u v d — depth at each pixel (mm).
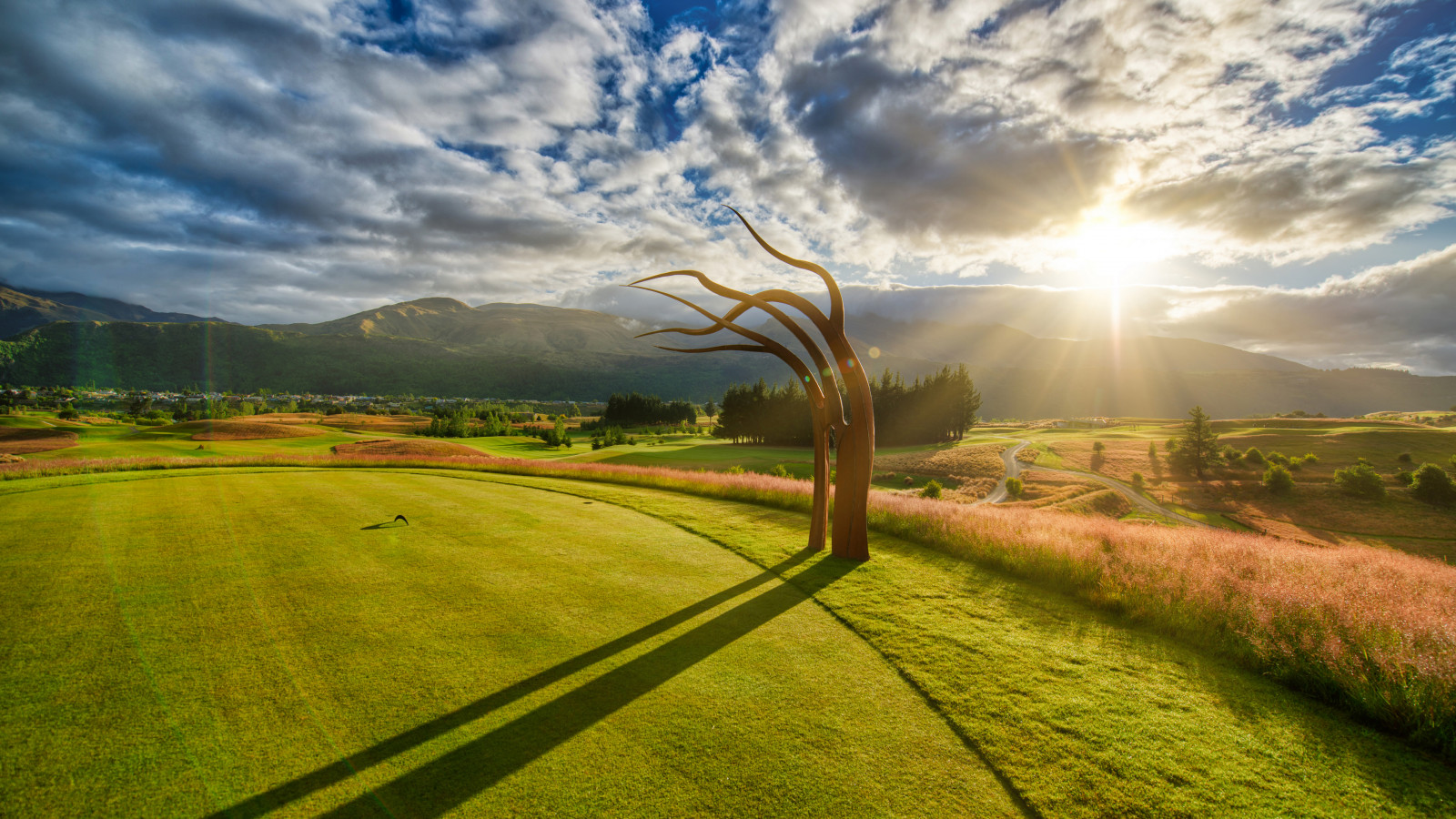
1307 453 60688
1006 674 5621
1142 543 10445
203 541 9109
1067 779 4066
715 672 5477
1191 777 4137
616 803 3656
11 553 8109
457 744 4188
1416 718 4801
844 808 3695
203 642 5621
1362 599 7098
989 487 48188
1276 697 5383
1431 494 42281
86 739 4023
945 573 9062
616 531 11047
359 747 4102
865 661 5840
